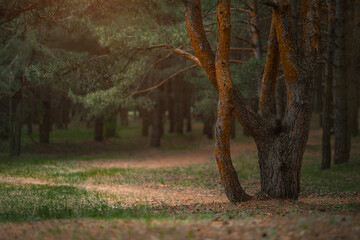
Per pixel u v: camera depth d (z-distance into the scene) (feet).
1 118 91.25
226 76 28.55
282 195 30.45
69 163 72.02
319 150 84.94
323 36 66.08
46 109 108.99
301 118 30.09
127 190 42.09
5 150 92.22
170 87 142.82
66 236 16.43
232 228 16.65
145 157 87.97
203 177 56.39
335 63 60.34
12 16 33.30
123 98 57.31
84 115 86.28
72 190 38.96
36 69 35.65
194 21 30.07
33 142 109.29
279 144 30.55
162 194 39.88
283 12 29.48
